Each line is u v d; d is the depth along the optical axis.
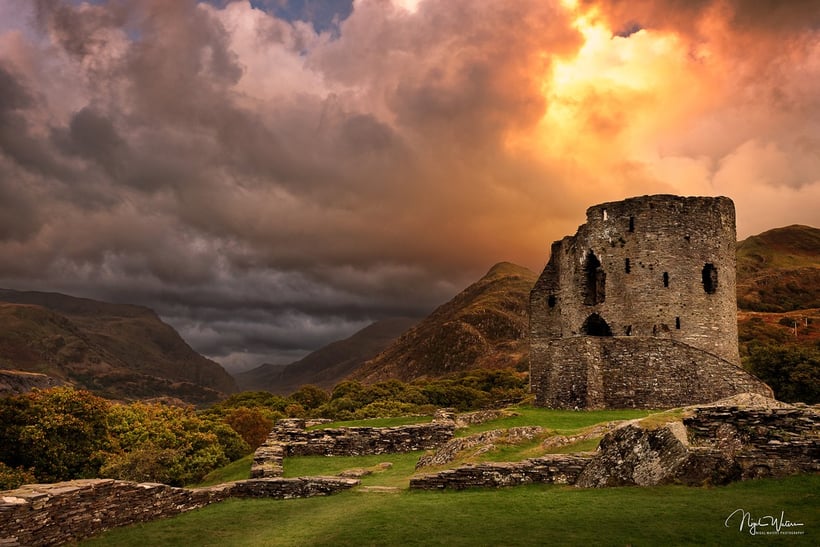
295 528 17.88
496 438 26.16
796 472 18.38
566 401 40.50
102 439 43.12
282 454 33.41
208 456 45.81
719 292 44.62
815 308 170.50
